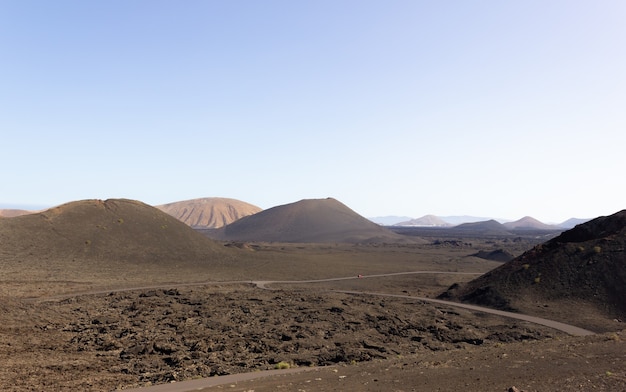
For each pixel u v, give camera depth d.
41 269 110.94
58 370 35.25
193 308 72.25
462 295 85.62
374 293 95.88
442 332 55.88
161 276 116.75
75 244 136.62
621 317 61.12
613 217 88.12
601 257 75.06
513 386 19.05
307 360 41.19
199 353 42.59
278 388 22.80
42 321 56.81
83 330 55.00
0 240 127.06
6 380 31.08
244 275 127.06
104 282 102.06
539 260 83.81
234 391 22.83
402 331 56.84
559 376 20.34
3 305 58.53
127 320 61.75
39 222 144.12
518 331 55.75
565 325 59.12
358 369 29.25
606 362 22.61
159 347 44.75
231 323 60.66
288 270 139.88
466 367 25.00
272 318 64.19
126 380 32.94
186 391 24.41
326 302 79.12
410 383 21.78
